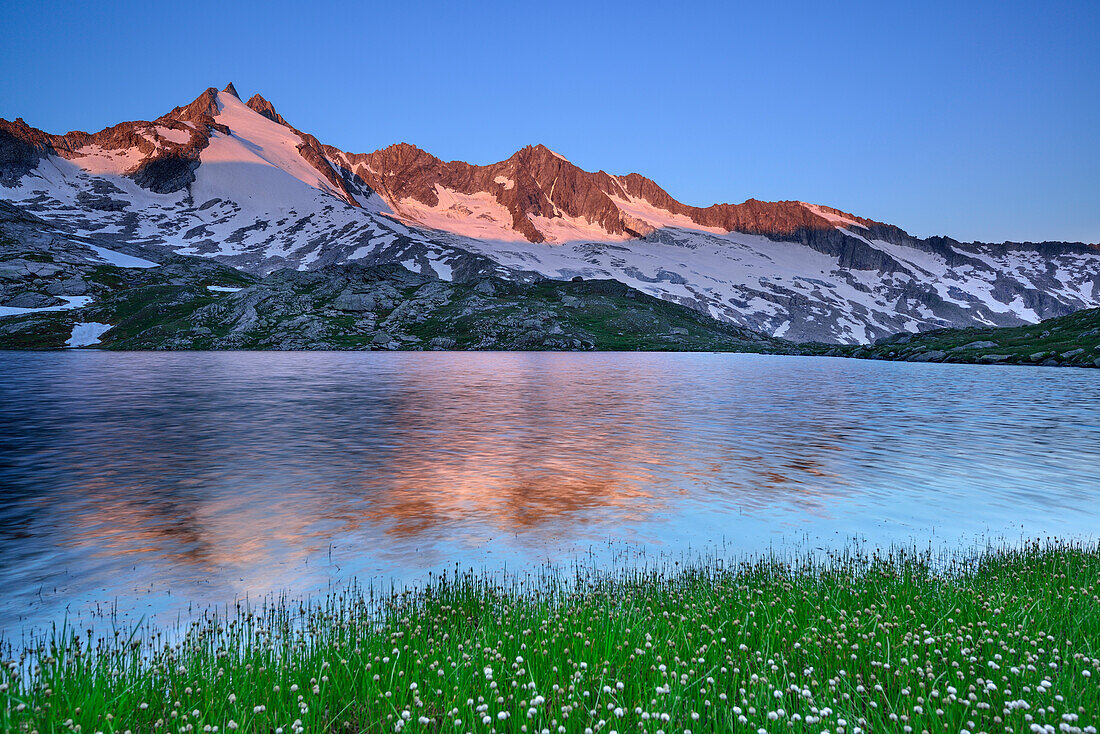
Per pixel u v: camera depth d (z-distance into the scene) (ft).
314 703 18.74
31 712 17.07
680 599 31.78
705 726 17.13
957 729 16.61
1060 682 18.60
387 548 49.42
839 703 18.24
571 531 54.34
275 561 46.16
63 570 43.88
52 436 108.99
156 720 18.07
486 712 17.97
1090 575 34.53
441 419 134.00
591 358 489.26
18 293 633.20
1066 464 85.46
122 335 574.15
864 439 107.65
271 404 161.07
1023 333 453.99
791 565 43.80
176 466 83.71
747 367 369.50
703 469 81.71
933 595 30.25
